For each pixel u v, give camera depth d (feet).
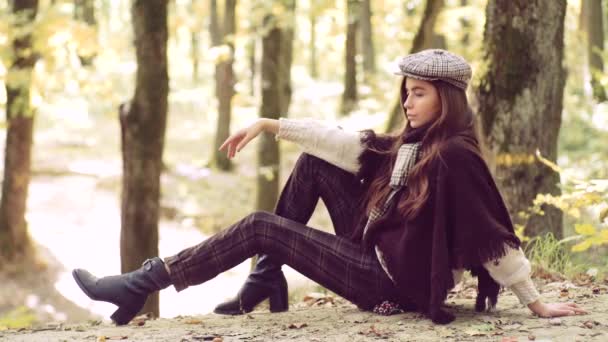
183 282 10.65
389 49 86.53
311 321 10.99
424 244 10.04
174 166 59.00
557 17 16.71
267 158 34.76
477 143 10.12
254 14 35.73
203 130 76.07
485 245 9.52
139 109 23.04
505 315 10.55
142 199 23.31
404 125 10.84
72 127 75.72
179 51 102.94
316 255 10.68
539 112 16.79
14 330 11.44
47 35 33.14
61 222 48.19
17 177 39.60
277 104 35.35
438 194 9.74
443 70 9.96
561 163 38.58
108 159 63.46
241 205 50.31
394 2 76.48
